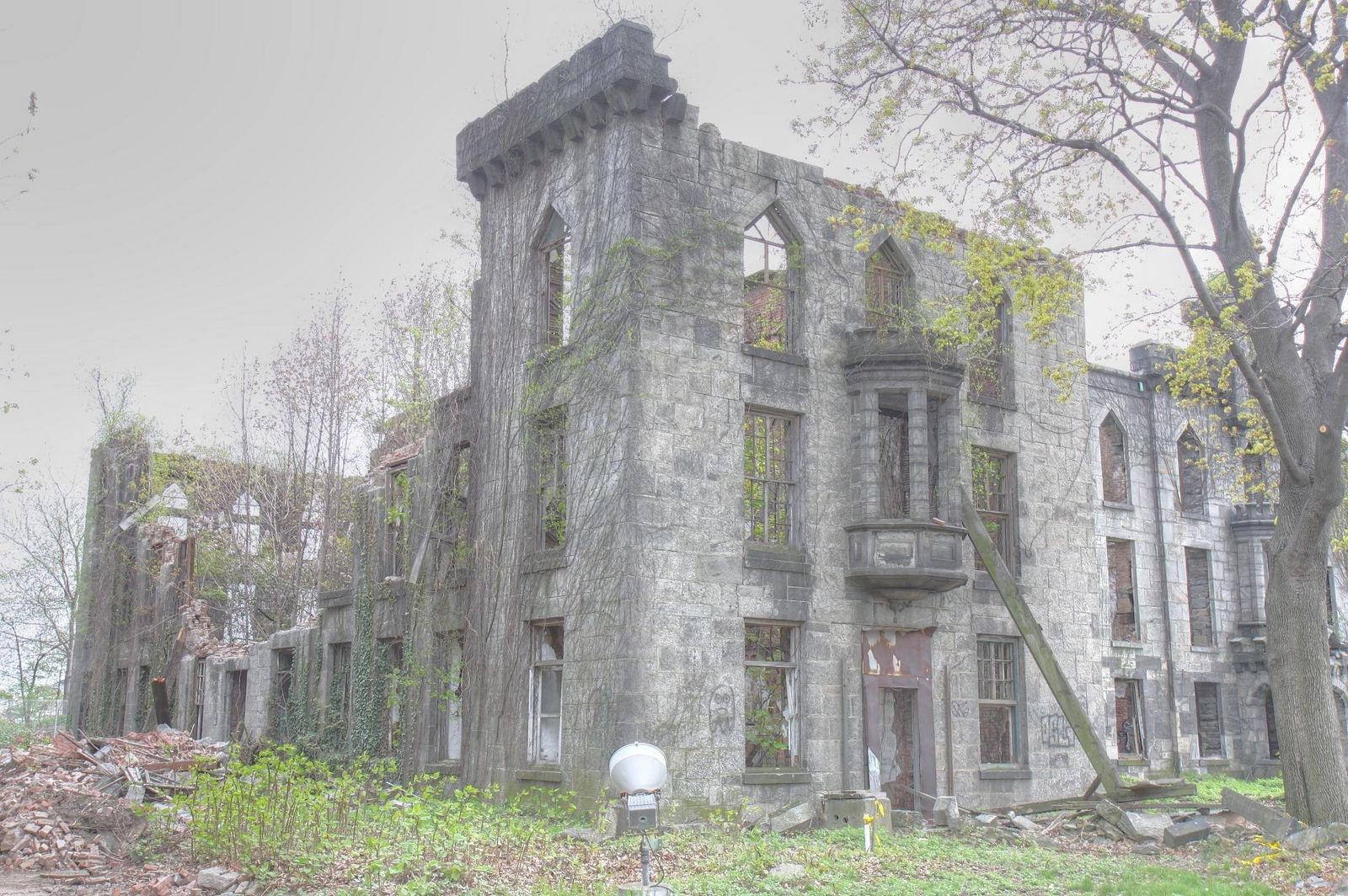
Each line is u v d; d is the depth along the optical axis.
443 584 24.50
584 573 20.14
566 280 22.03
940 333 22.53
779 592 21.02
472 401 24.25
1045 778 23.98
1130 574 33.00
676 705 19.39
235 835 14.39
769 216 22.72
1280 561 18.91
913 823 19.42
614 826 17.91
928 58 19.41
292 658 31.03
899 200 20.59
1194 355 22.09
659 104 21.11
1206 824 17.83
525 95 23.06
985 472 24.50
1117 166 18.61
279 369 40.66
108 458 42.12
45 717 53.44
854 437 22.41
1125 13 18.53
